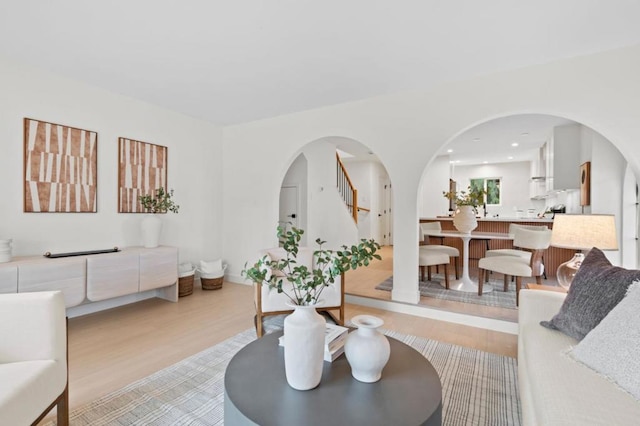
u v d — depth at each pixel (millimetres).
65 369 1540
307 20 2207
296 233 1621
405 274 3492
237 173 4816
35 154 2947
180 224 4332
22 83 2863
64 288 2736
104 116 3471
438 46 2555
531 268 3326
